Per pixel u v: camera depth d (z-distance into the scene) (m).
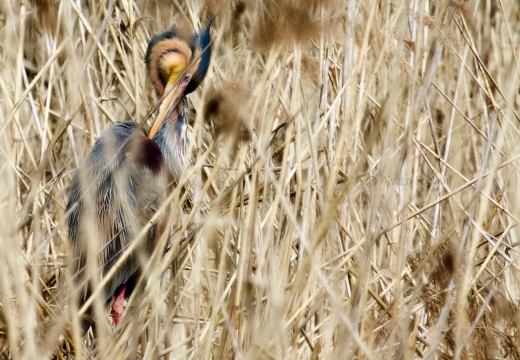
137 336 7.45
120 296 10.15
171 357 8.86
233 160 8.78
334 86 10.05
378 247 10.73
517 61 9.20
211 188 10.36
